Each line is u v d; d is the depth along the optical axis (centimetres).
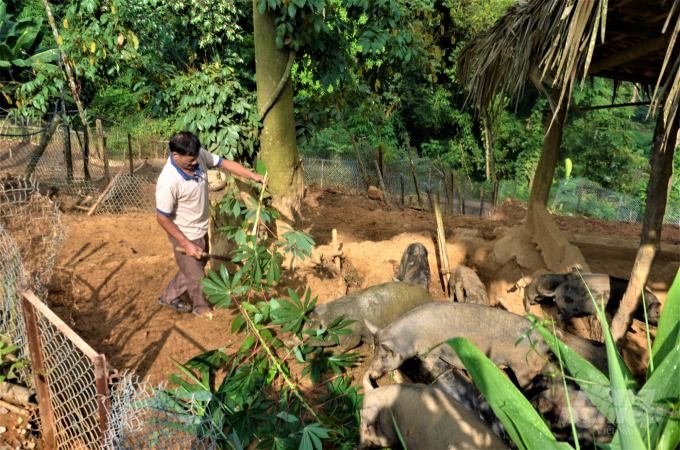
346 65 549
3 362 343
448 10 2089
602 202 1623
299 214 534
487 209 1427
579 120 2148
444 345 352
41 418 306
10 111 1143
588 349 337
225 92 488
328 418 343
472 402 324
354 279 568
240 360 395
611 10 314
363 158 1684
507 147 2292
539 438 162
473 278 502
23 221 513
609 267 580
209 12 1578
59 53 927
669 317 173
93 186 970
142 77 557
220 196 1041
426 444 274
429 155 2252
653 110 279
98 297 461
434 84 2236
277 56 483
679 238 812
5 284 356
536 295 471
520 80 415
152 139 1692
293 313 387
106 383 249
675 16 304
